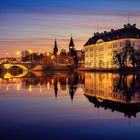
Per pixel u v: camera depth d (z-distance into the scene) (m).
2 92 59.12
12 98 48.88
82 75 138.00
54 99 47.25
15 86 74.12
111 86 71.12
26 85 77.06
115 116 32.00
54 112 34.91
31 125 28.20
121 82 83.38
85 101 44.50
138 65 173.00
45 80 99.88
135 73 145.12
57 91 60.41
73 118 31.30
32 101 44.91
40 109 37.16
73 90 62.41
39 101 44.84
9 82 90.50
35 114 33.72
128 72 157.88
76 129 26.64
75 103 42.50
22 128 27.03
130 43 195.75
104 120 30.12
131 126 27.59
